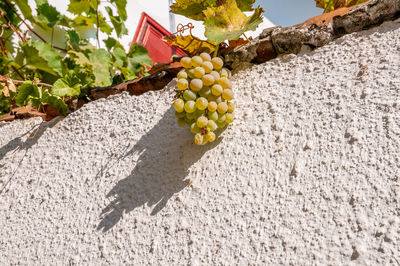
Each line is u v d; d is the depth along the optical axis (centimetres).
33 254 97
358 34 78
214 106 76
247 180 76
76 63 195
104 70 204
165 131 96
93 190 99
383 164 62
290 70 85
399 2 72
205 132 77
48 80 184
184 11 93
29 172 116
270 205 70
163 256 77
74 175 106
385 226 57
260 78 89
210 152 85
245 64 94
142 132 100
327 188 65
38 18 197
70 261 90
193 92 78
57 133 119
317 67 81
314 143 72
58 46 206
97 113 114
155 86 106
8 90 150
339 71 77
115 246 85
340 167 66
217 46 88
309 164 70
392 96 67
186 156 89
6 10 188
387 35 74
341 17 79
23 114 130
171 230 79
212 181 81
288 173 72
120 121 107
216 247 71
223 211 75
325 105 75
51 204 105
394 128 64
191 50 97
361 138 67
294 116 78
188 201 81
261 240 67
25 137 125
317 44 83
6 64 171
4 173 121
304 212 66
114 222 90
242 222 71
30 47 170
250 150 80
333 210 63
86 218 95
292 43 85
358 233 58
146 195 89
